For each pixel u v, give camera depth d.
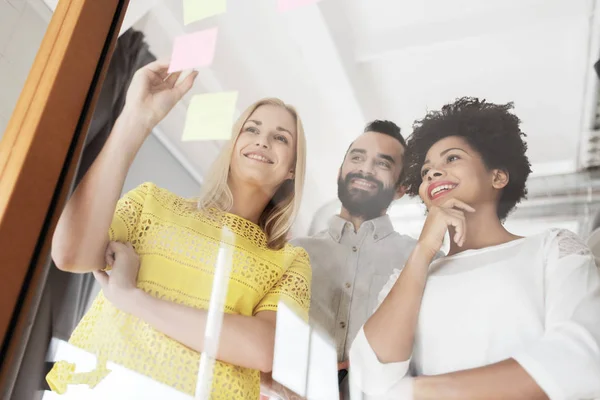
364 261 0.85
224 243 0.91
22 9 1.18
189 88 1.05
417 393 0.73
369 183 0.90
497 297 0.75
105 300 0.87
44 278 0.85
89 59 0.83
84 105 0.80
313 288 0.85
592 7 0.87
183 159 0.99
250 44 1.06
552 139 0.83
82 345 0.83
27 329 0.80
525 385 0.69
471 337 0.74
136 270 0.89
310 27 1.03
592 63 0.85
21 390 0.77
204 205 0.95
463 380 0.71
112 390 0.80
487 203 0.82
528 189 0.81
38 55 0.81
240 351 0.82
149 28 1.10
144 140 0.99
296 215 0.92
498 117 0.88
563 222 0.77
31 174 0.70
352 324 0.80
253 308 0.85
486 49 0.93
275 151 0.97
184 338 0.84
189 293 0.87
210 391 0.79
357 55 0.99
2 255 0.63
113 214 0.92
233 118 1.01
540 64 0.88
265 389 0.79
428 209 0.85
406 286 0.80
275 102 1.01
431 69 0.94
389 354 0.76
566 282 0.73
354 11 1.02
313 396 0.77
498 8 0.94
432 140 0.89
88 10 0.85
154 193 0.96
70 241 0.89
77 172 0.94
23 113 0.75
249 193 0.95
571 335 0.69
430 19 0.97
